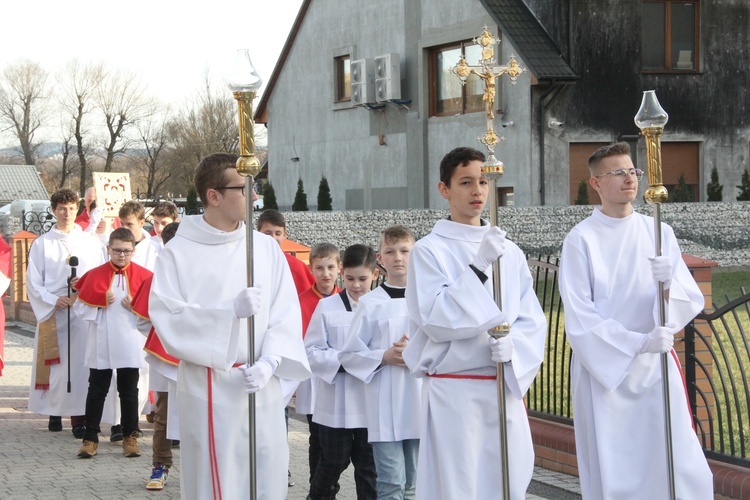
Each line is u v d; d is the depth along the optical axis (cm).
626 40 2477
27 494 731
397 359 566
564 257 546
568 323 534
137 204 966
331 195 3206
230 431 459
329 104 3191
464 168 484
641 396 527
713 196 2486
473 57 2586
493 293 473
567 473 747
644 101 493
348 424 592
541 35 2434
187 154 6206
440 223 493
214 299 465
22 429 982
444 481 469
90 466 820
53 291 985
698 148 2570
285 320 472
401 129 2872
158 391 737
